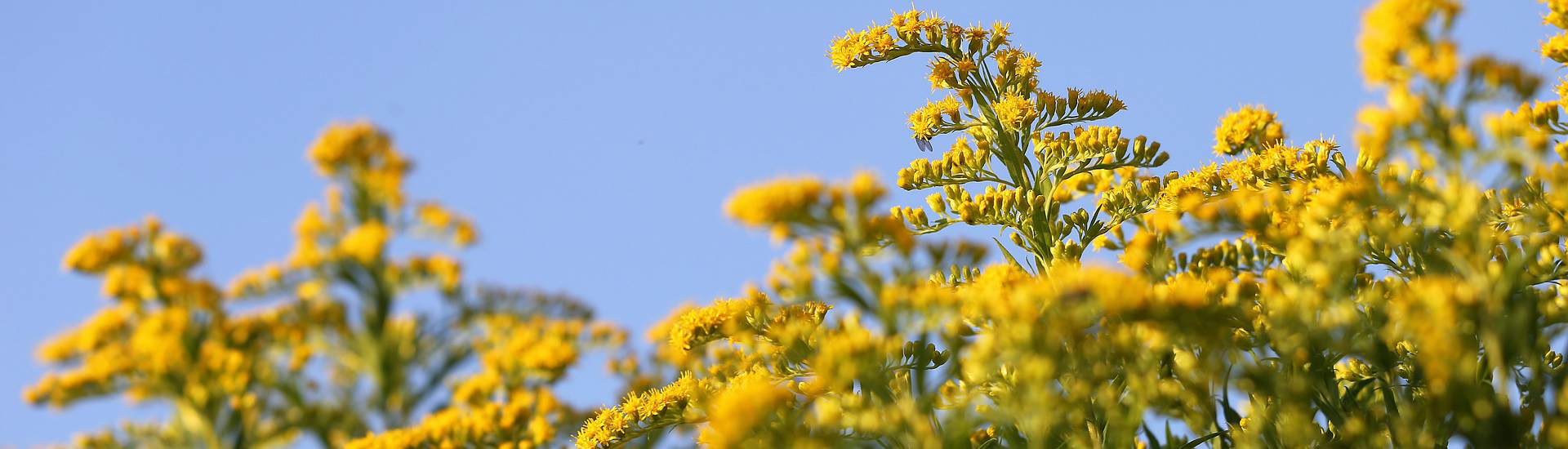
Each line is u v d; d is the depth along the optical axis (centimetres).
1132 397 440
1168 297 403
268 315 1411
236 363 1223
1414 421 447
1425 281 410
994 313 395
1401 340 451
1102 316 402
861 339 398
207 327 1288
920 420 386
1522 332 397
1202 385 434
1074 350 401
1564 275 440
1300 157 508
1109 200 549
